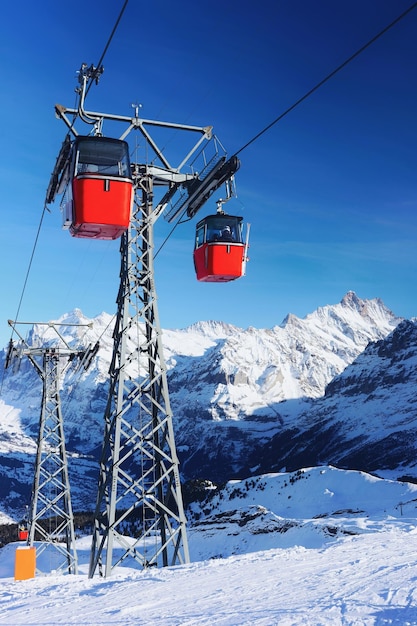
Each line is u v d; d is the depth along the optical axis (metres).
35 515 61.78
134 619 15.50
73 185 26.06
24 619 16.67
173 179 34.78
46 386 64.88
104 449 33.94
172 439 32.81
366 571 21.42
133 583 22.17
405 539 32.19
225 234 32.09
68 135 28.36
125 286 34.16
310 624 13.27
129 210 26.42
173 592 19.56
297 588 18.80
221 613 15.49
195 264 33.75
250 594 18.30
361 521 135.38
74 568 61.47
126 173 26.41
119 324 34.44
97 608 17.62
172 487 32.66
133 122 33.16
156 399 33.56
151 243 34.75
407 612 13.72
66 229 28.81
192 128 34.53
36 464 63.50
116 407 32.88
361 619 13.36
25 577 32.25
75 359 66.00
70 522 62.47
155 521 32.34
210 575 22.84
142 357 34.03
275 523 167.00
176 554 31.97
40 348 64.31
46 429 64.62
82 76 30.86
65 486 63.59
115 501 31.67
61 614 17.05
